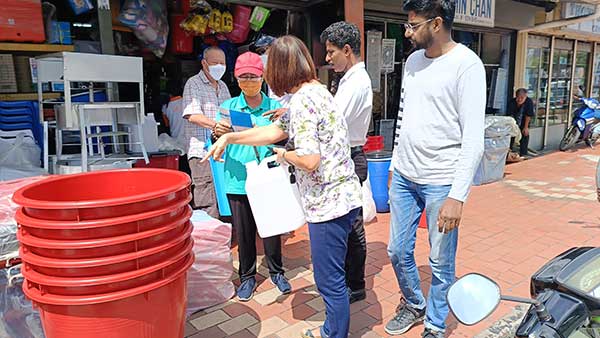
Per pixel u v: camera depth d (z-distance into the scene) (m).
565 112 10.58
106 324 1.41
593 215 4.84
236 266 3.58
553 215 4.85
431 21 2.04
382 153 5.03
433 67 2.14
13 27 3.59
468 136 2.02
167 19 4.64
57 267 1.36
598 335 1.35
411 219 2.43
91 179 1.81
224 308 2.90
